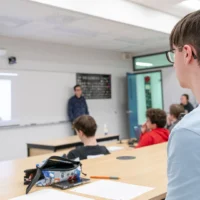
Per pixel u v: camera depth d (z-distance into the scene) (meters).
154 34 5.57
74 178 1.41
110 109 7.45
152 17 4.98
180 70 0.72
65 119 6.42
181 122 0.64
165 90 7.36
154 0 4.55
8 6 3.74
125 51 7.71
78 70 6.75
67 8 3.79
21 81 5.70
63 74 6.43
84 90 6.85
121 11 4.47
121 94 7.75
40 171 1.35
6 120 5.45
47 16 4.23
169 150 0.64
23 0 3.46
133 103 7.66
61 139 4.51
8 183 1.49
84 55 6.89
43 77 6.06
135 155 2.14
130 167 1.71
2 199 1.19
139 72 7.91
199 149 0.58
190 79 0.70
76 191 1.25
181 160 0.59
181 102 6.18
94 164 1.84
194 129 0.60
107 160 1.97
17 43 5.66
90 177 1.50
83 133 2.42
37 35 5.51
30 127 5.80
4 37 5.48
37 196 1.20
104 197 1.15
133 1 4.62
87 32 5.35
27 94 5.78
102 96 7.27
